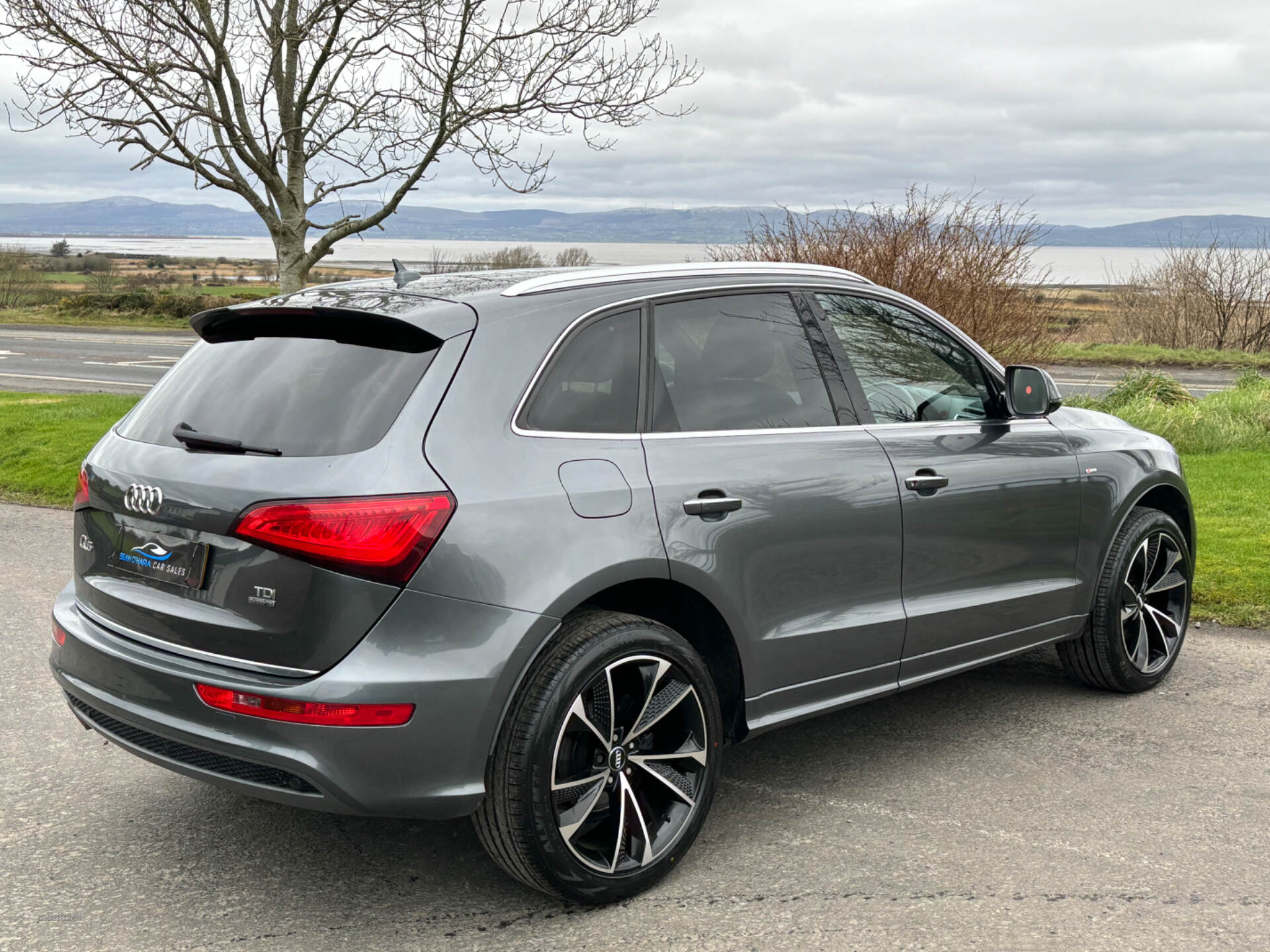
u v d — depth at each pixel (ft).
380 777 8.72
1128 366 72.08
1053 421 14.66
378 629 8.65
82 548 10.62
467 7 27.17
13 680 15.97
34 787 12.51
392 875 10.48
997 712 14.84
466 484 9.02
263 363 10.10
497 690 8.98
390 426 9.00
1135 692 15.49
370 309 9.71
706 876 10.35
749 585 10.71
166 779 12.77
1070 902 9.73
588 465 9.77
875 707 15.19
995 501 13.14
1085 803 11.85
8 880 10.36
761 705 11.12
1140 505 15.98
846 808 11.82
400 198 29.01
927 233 42.93
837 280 12.78
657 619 11.12
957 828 11.27
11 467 33.24
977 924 9.36
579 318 10.28
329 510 8.60
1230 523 24.22
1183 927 9.29
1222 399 42.06
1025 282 42.70
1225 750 13.37
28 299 174.50
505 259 40.55
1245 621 18.65
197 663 9.18
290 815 11.84
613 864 9.73
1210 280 88.58
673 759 10.40
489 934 9.37
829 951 8.99
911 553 12.23
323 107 28.73
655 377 10.61
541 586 9.16
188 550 9.32
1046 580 14.06
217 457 9.36
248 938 9.31
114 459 10.22
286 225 28.94
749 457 10.85
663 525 9.99
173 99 26.91
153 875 10.46
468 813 9.18
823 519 11.27
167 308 136.15
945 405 13.26
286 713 8.59
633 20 28.17
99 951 9.11
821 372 11.98
